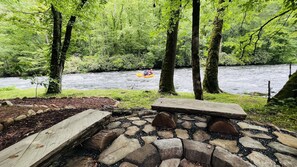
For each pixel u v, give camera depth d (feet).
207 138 6.82
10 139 6.70
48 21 24.08
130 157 5.65
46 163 4.07
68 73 70.23
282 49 37.86
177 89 35.22
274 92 28.27
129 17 81.92
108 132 6.59
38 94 23.49
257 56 74.43
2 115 8.81
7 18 21.67
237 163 5.38
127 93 23.15
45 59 26.45
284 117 11.06
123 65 79.10
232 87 36.11
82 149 6.17
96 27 78.02
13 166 3.53
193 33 12.78
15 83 48.01
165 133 7.18
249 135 7.10
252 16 19.24
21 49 39.60
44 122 8.33
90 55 83.56
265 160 5.59
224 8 16.34
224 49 84.64
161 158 5.96
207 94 22.02
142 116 9.25
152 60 82.79
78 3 21.01
